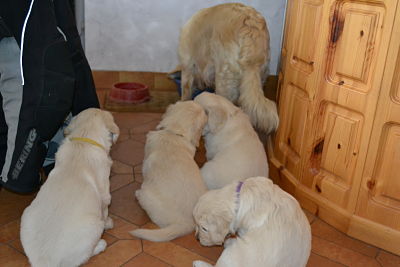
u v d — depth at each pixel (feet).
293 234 5.84
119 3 15.08
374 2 7.09
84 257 6.19
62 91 6.80
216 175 8.29
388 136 7.44
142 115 13.60
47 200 6.23
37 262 5.80
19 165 6.61
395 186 7.60
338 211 8.39
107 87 16.10
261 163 8.50
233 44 10.98
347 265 7.49
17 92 6.56
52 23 6.62
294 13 9.30
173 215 7.39
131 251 7.35
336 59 7.96
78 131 7.31
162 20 15.48
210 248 7.61
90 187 6.68
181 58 12.73
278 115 10.52
